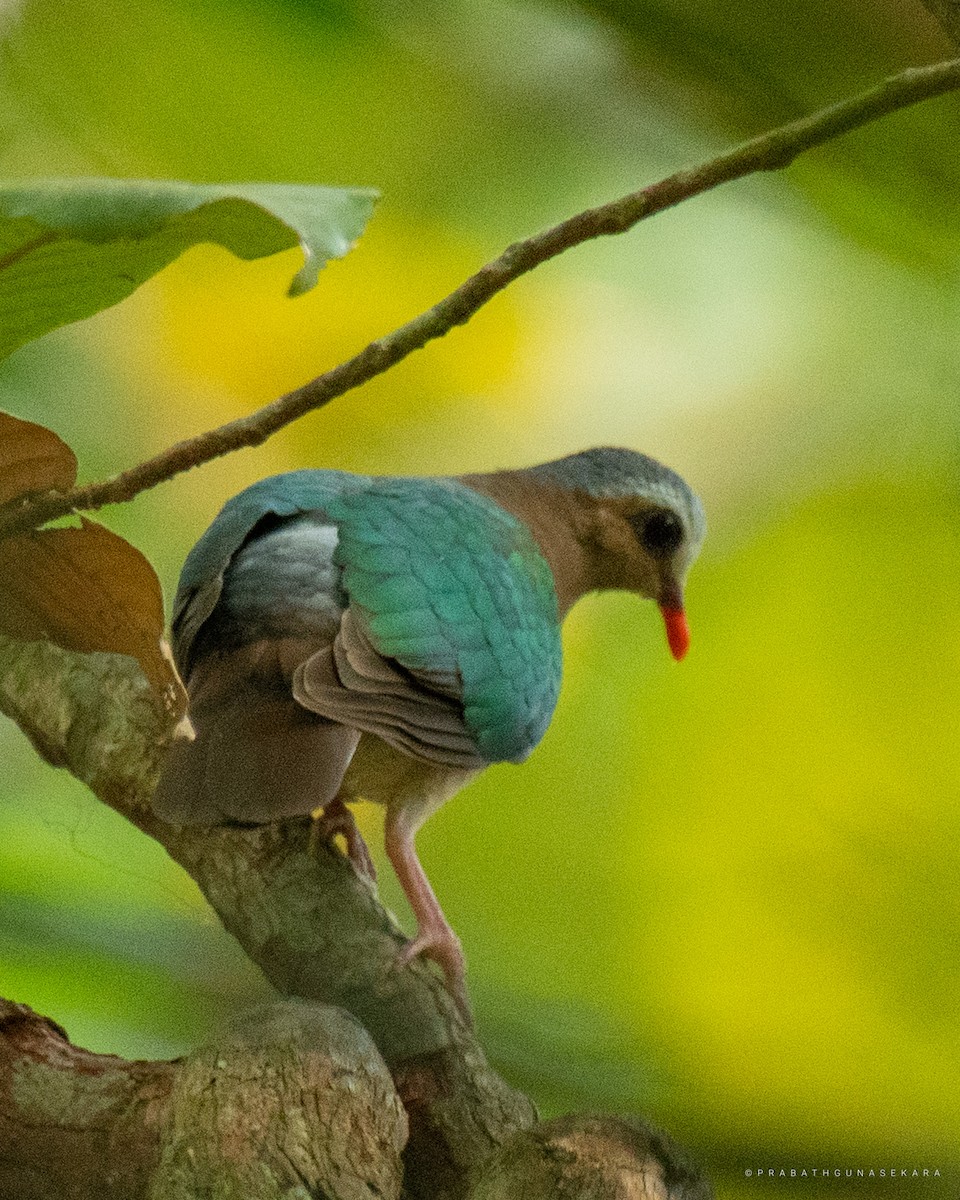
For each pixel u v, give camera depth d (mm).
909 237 10750
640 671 13805
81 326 13586
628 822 13414
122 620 6484
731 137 10352
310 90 12516
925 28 9570
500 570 9141
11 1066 6211
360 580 8445
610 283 14633
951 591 13812
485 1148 6609
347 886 7406
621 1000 12242
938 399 14180
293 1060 5910
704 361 14688
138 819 7695
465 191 13133
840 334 14367
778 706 13719
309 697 7742
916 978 12656
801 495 14219
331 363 14109
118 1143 6020
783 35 9648
